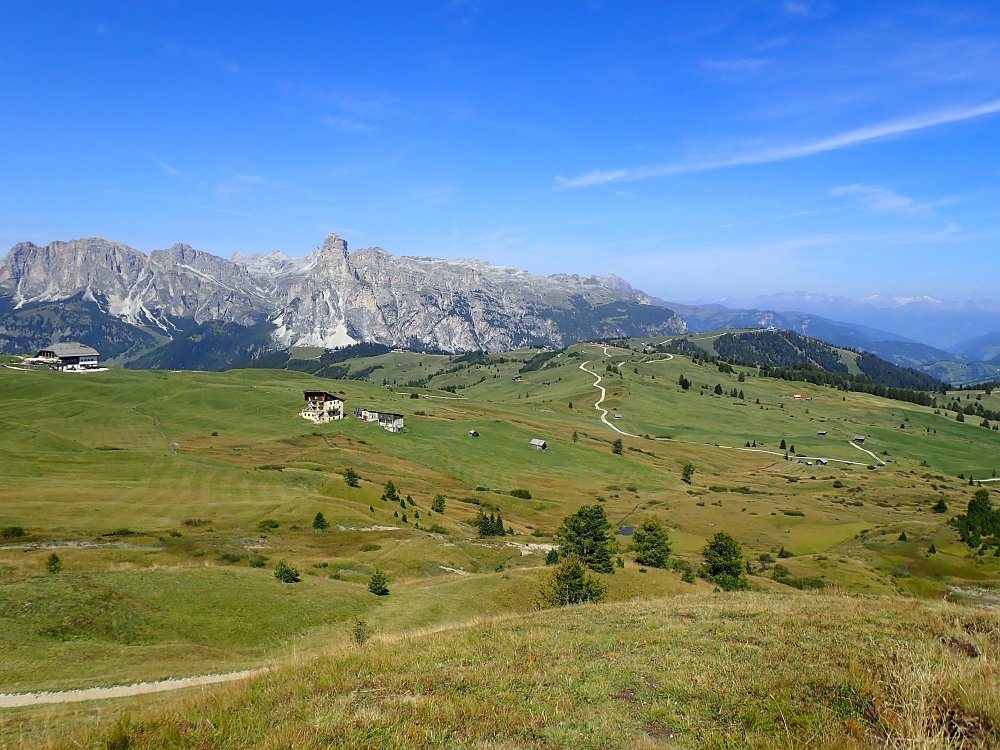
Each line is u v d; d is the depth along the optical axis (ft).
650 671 54.75
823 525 474.08
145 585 145.69
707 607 84.58
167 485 337.31
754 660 56.29
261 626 140.05
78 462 367.04
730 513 507.71
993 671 48.57
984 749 36.29
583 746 40.50
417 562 249.96
